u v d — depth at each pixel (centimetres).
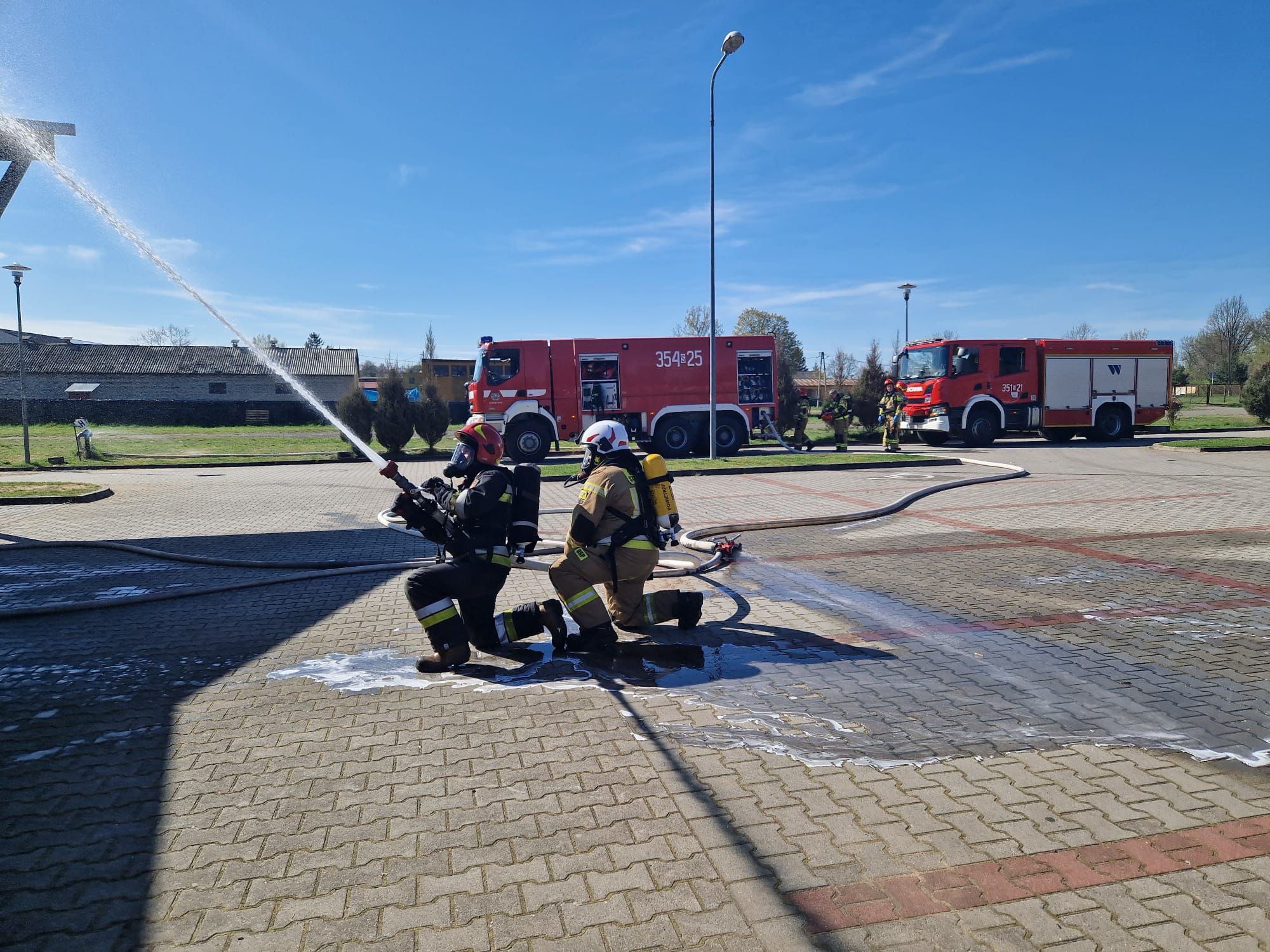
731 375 2045
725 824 292
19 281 1992
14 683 450
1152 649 491
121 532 994
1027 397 2250
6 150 822
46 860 273
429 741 367
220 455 2302
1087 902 244
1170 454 1919
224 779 332
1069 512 1042
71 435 3114
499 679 450
